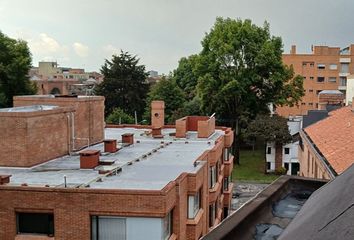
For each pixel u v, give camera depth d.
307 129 38.78
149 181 20.03
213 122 37.88
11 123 22.59
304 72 102.88
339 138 27.61
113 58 80.44
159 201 16.84
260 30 61.94
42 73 148.38
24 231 17.88
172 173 21.88
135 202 16.94
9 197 17.62
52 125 24.91
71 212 17.28
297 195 6.78
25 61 61.41
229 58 60.16
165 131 40.12
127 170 22.55
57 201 17.34
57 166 23.56
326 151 26.48
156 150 29.12
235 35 59.88
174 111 70.44
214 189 27.86
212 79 59.25
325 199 3.73
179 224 19.23
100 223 17.38
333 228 2.62
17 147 22.69
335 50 102.31
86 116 29.14
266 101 63.06
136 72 80.38
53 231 17.66
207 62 61.25
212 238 3.91
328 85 102.50
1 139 22.77
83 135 28.78
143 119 75.88
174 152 28.59
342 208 2.90
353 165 4.07
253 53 59.56
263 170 59.22
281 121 59.31
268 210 5.84
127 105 79.62
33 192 17.47
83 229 17.28
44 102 28.33
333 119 36.44
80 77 149.50
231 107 63.75
